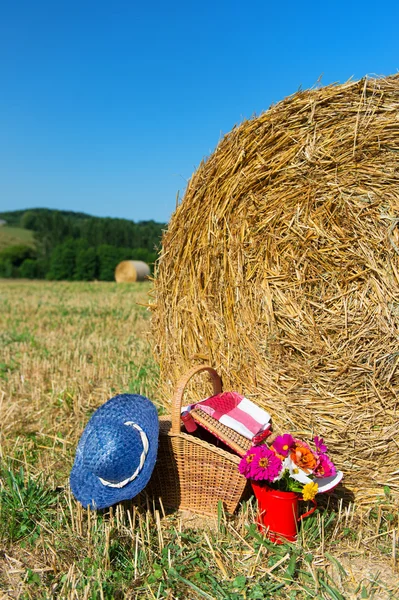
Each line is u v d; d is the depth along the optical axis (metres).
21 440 4.61
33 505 3.37
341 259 3.32
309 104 3.43
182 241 4.09
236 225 3.72
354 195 3.33
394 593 2.66
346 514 3.21
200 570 2.83
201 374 4.07
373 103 3.31
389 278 3.22
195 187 3.98
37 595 2.66
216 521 3.33
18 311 13.72
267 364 3.61
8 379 6.39
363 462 3.39
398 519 3.25
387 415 3.31
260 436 3.39
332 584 2.71
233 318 3.77
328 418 3.42
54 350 8.06
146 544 3.02
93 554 2.89
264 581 2.74
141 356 7.42
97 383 6.27
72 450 4.43
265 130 3.60
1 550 3.03
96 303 15.48
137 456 3.36
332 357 3.36
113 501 3.21
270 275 3.55
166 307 4.30
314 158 3.43
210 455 3.32
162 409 4.95
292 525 3.07
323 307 3.37
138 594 2.65
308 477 3.03
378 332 3.25
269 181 3.59
